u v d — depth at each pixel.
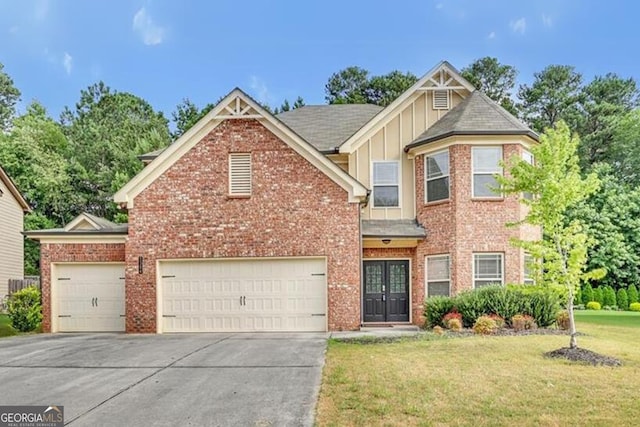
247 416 6.88
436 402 7.23
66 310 17.44
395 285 18.98
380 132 19.55
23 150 39.91
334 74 50.00
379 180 19.42
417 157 19.02
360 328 16.03
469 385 8.12
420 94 19.75
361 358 10.52
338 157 19.75
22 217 31.22
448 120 18.75
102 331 17.30
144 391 8.35
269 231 16.28
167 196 16.50
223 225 16.36
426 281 18.39
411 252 18.95
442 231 17.89
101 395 8.16
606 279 31.25
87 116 50.06
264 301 16.30
